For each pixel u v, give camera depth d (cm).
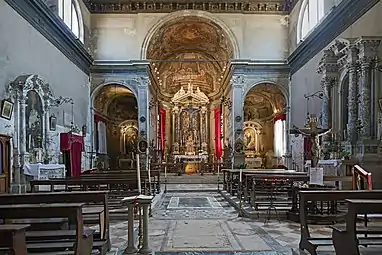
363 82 1222
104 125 2598
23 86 1220
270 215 999
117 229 868
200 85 3158
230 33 2269
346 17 1430
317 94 1705
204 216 1038
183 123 3041
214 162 2661
